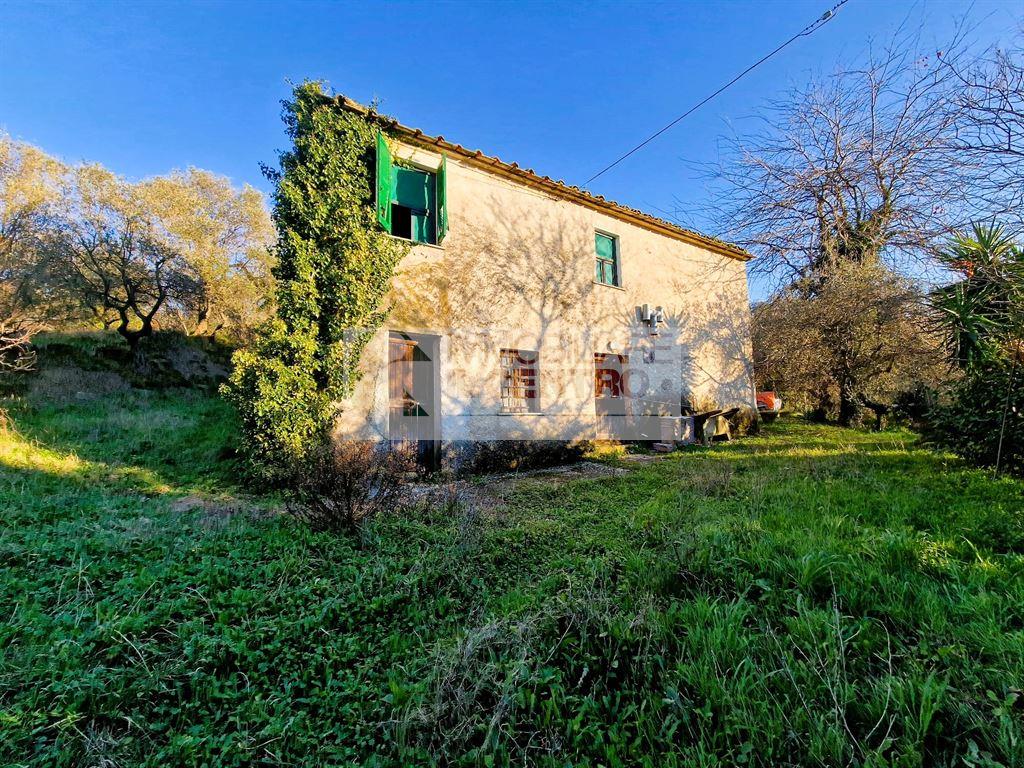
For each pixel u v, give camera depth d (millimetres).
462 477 7270
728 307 13516
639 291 11250
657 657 2020
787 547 3090
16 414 7641
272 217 6375
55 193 11219
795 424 13758
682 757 1566
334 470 4125
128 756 1590
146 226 12922
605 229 10703
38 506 4176
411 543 3686
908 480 5059
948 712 1644
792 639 2086
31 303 11023
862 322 10820
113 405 9398
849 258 12656
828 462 6531
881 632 2145
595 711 1765
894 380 10773
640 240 11461
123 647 2162
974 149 5727
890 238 11477
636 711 1782
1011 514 3619
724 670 1926
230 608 2578
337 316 6258
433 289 7691
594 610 2336
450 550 3426
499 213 8711
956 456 5914
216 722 1781
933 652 1949
